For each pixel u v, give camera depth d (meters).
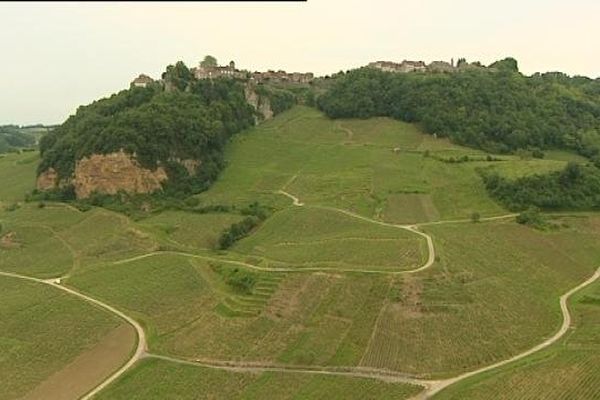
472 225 169.38
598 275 151.50
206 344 117.38
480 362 109.69
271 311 126.31
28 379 107.94
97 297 140.38
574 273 150.75
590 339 115.31
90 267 159.50
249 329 121.06
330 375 106.12
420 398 98.88
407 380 104.38
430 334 116.62
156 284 144.38
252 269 144.75
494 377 102.88
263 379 105.31
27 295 143.12
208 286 140.88
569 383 98.00
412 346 113.44
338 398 98.88
